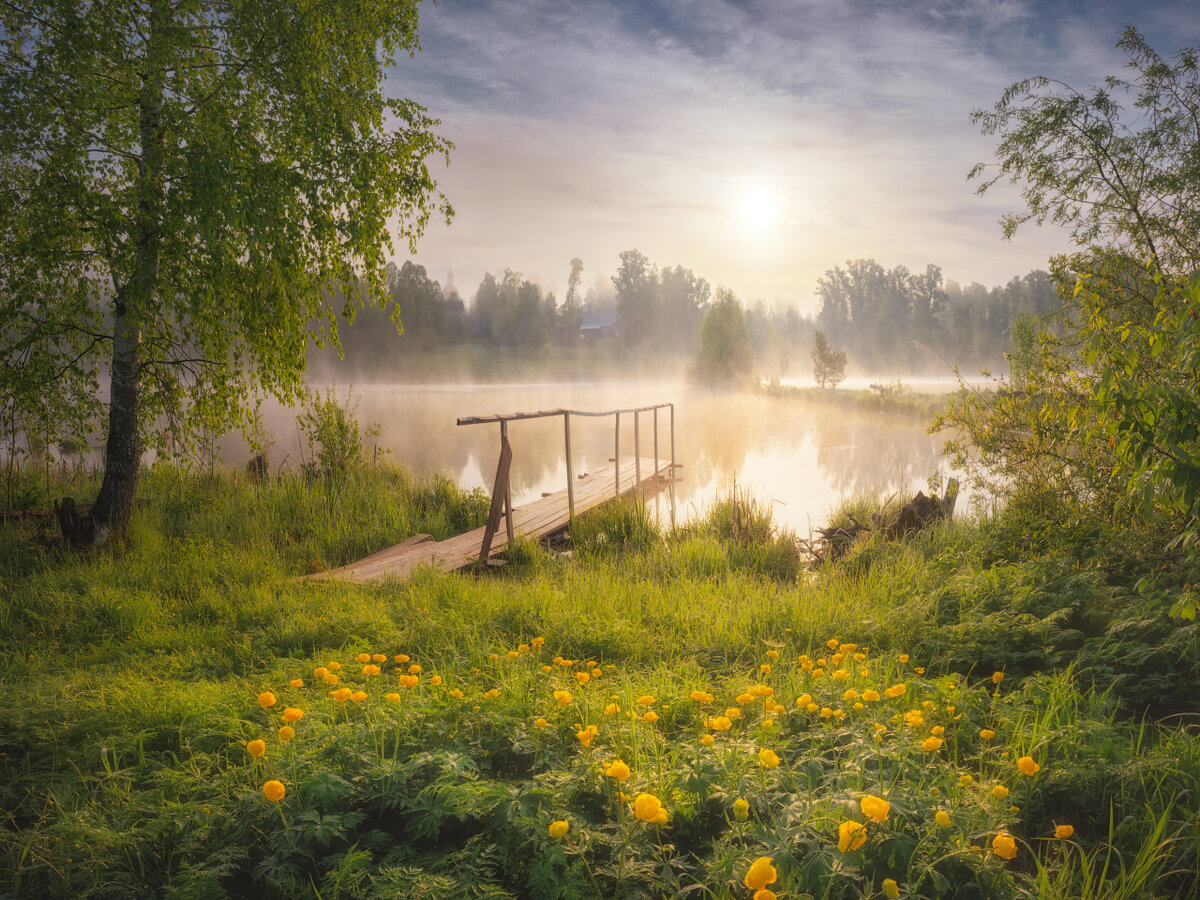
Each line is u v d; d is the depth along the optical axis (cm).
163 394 944
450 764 276
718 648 527
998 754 326
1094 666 420
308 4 852
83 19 781
